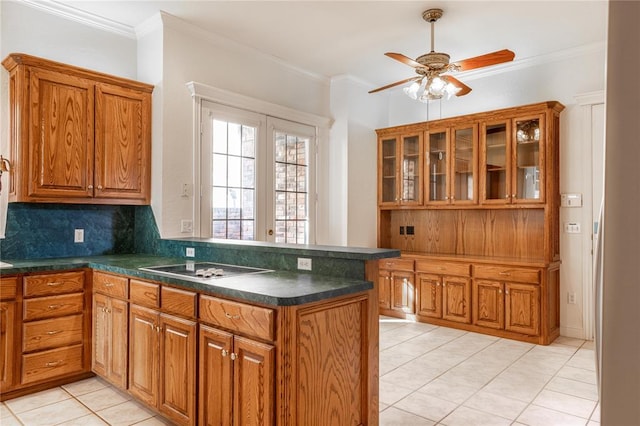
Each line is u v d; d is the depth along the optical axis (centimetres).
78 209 362
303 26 384
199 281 225
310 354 194
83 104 328
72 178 322
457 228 512
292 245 291
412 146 523
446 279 462
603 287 72
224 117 407
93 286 313
